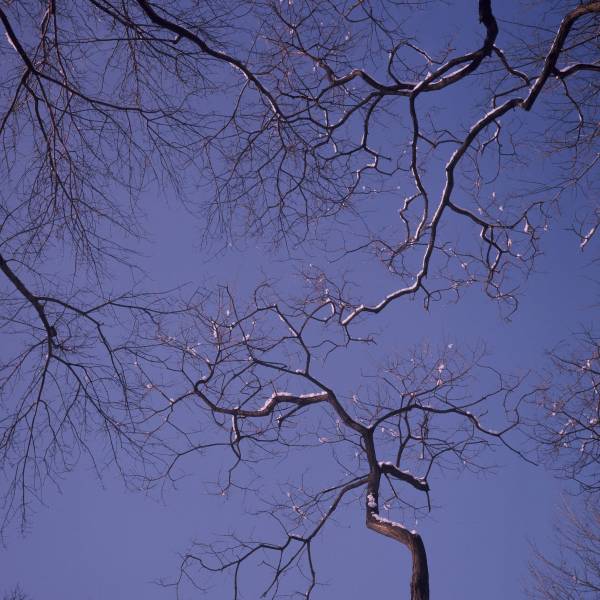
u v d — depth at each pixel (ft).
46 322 20.67
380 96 26.89
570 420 30.30
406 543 27.43
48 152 21.36
